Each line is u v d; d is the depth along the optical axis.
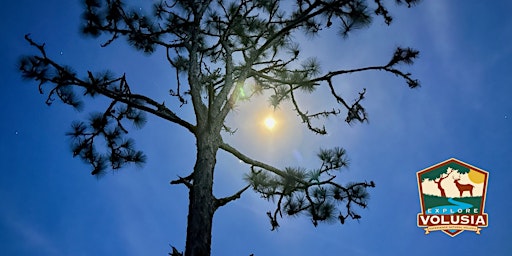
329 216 4.70
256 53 5.74
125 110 5.80
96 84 4.67
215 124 4.77
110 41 5.96
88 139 5.64
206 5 6.46
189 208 3.83
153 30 6.46
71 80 4.57
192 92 5.23
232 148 4.91
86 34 5.82
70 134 5.54
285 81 6.16
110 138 5.73
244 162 4.96
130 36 6.19
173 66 6.38
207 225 3.64
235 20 6.57
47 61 4.43
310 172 4.56
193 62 5.71
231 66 5.73
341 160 4.77
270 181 4.59
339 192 5.14
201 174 4.09
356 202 5.08
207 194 3.91
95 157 5.75
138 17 6.22
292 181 4.48
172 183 3.99
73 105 5.04
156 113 4.91
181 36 6.68
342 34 4.48
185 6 6.52
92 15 5.74
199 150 4.43
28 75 4.42
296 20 4.89
